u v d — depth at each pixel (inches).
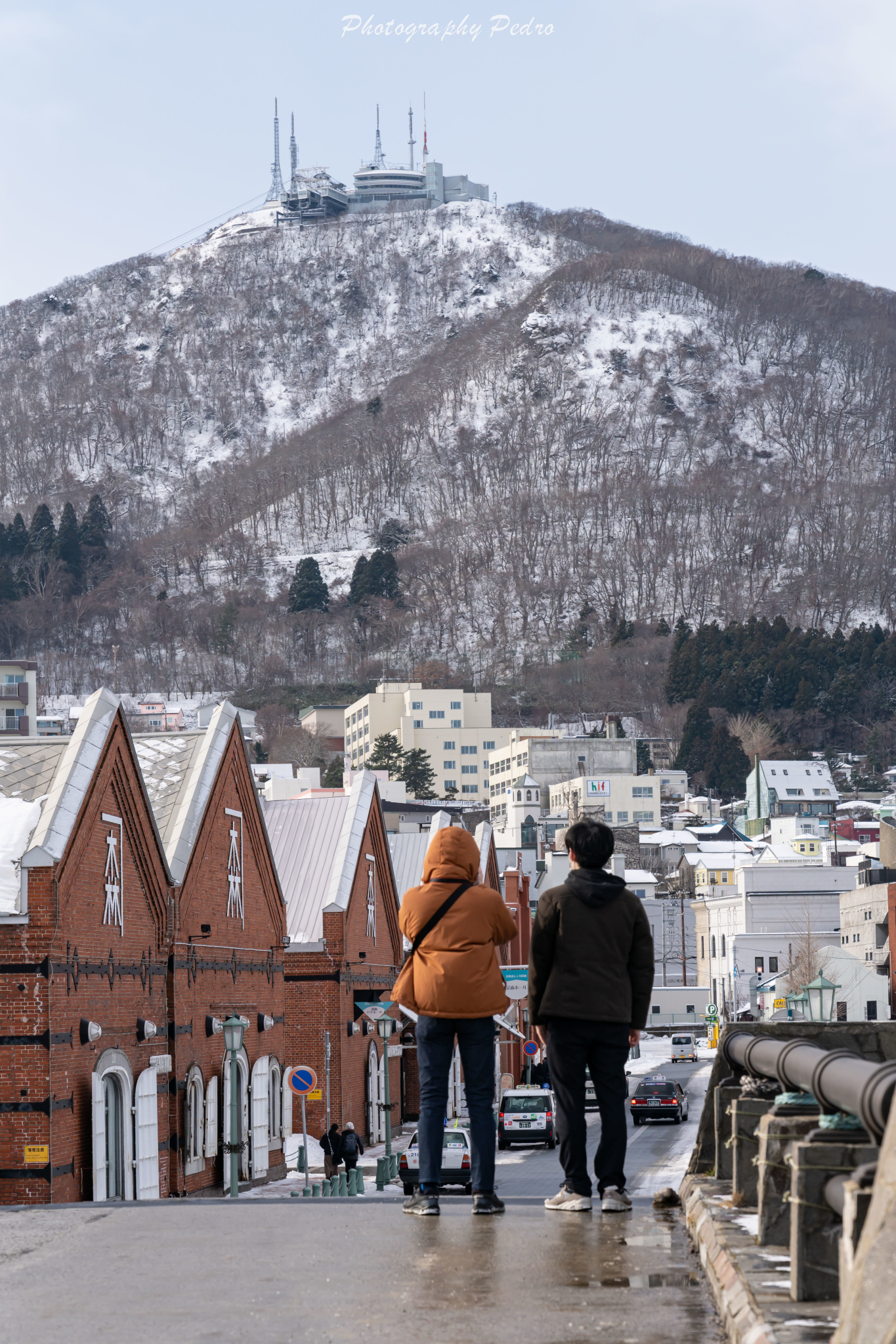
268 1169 2753.4
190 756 2593.5
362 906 3533.5
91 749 2022.6
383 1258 538.0
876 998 7583.7
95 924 2014.0
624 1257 531.2
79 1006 1945.1
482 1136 661.9
